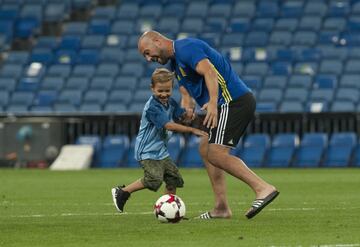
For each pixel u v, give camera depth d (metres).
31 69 103.50
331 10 109.00
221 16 110.19
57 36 113.25
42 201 47.22
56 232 30.17
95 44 108.06
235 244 26.45
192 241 27.30
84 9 115.50
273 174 75.81
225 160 33.50
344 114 87.62
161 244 26.62
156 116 34.22
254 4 111.00
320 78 95.69
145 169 35.19
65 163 88.69
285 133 88.81
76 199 48.62
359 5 109.06
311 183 63.12
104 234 29.47
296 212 38.19
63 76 101.56
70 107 97.00
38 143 89.94
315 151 87.75
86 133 90.44
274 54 102.19
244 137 89.50
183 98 35.31
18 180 69.00
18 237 28.78
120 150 90.19
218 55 33.62
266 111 90.81
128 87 98.75
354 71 97.81
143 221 34.00
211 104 32.66
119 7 113.50
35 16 113.69
